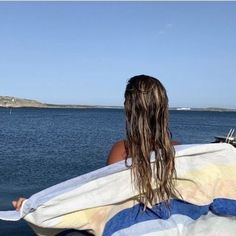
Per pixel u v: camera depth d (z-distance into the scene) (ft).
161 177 4.08
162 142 4.13
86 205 4.14
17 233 18.40
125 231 4.02
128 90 4.25
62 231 4.42
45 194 4.21
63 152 61.82
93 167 48.32
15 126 124.77
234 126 155.74
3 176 39.06
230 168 4.39
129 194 4.11
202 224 4.13
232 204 4.24
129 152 4.20
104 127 128.47
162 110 4.18
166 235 4.01
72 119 189.37
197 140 93.81
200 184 4.23
